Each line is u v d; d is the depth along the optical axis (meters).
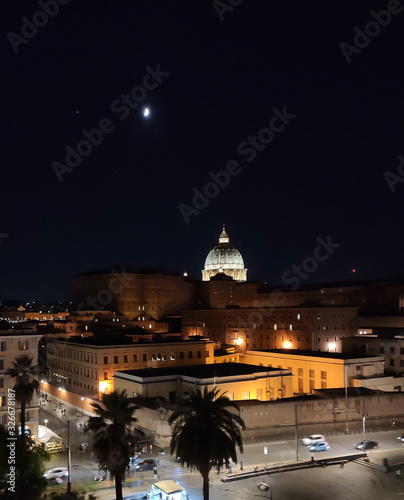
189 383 89.25
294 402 80.69
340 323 139.75
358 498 53.88
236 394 89.38
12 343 73.44
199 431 40.03
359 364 101.06
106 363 108.75
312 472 62.03
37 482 47.59
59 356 129.12
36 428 73.19
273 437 76.69
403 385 102.44
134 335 133.12
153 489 51.38
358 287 184.75
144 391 88.69
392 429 82.12
